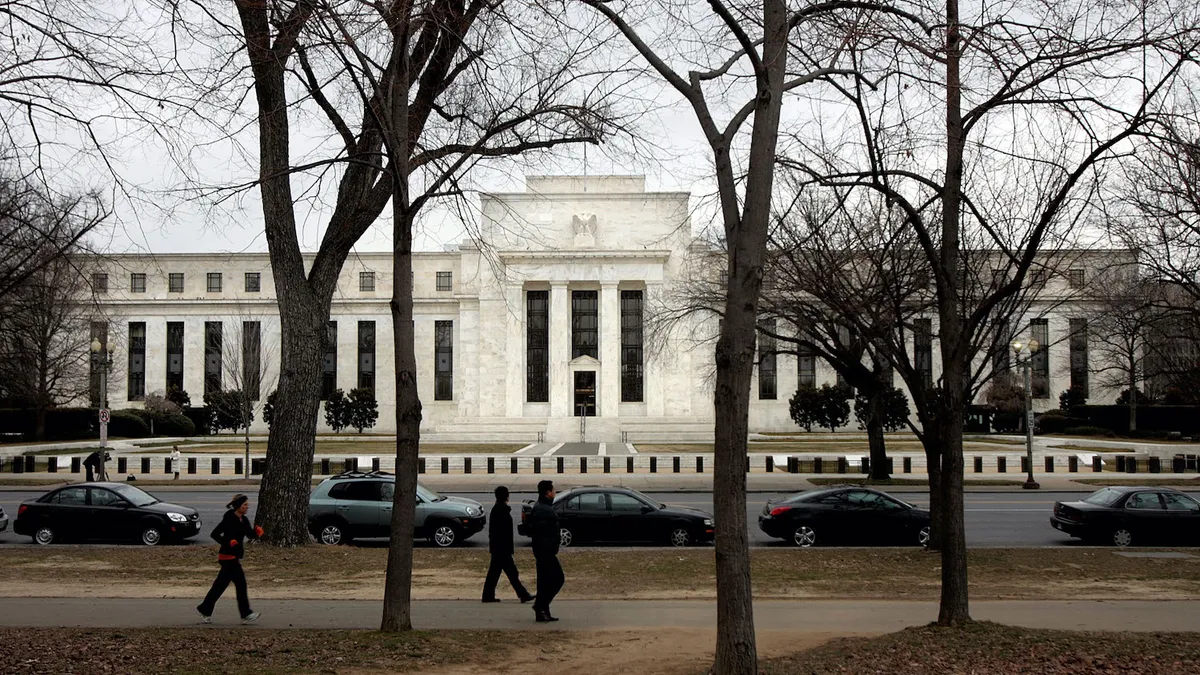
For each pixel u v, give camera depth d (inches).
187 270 3531.0
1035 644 464.1
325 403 3491.6
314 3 463.8
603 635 517.0
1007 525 1108.5
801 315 1089.4
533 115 577.6
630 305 3336.6
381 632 503.8
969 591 681.6
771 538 1005.8
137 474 1819.6
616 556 815.1
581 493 927.7
